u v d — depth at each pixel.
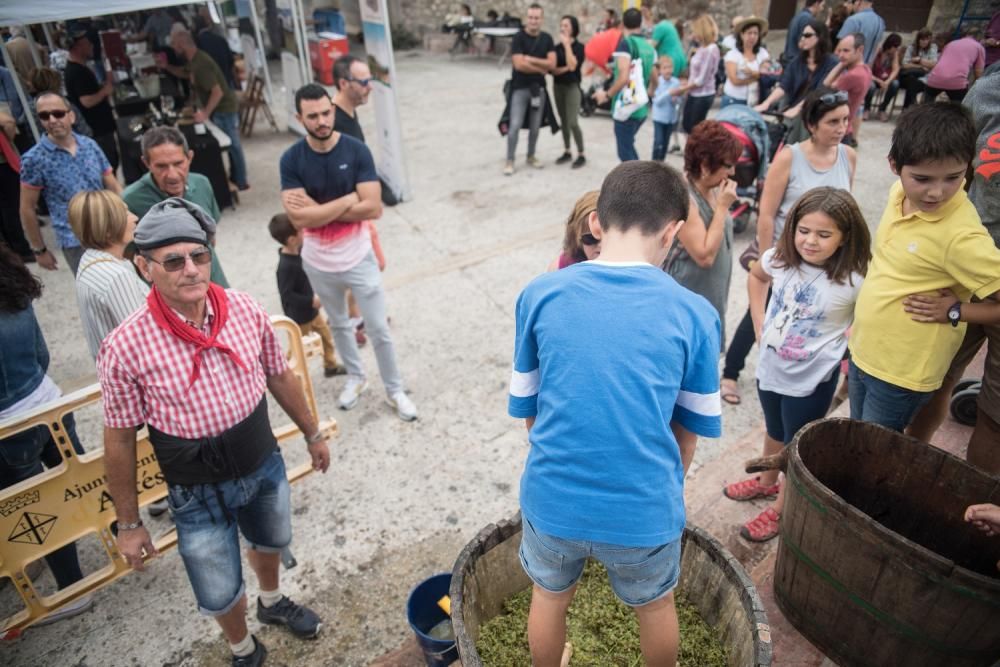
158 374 1.97
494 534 2.20
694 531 2.22
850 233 2.45
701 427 1.55
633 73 6.68
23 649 2.76
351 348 4.07
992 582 1.80
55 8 5.58
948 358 2.36
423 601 2.53
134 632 2.83
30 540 2.50
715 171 2.76
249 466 2.22
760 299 2.96
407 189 7.41
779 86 6.56
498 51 15.91
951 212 2.16
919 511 2.40
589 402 1.43
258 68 10.77
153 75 8.59
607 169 8.30
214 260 3.50
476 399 4.25
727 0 12.34
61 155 4.23
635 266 1.50
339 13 14.00
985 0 10.75
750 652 1.89
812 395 2.71
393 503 3.47
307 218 3.47
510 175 8.16
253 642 2.62
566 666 2.18
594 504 1.46
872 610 2.11
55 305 5.57
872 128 9.48
